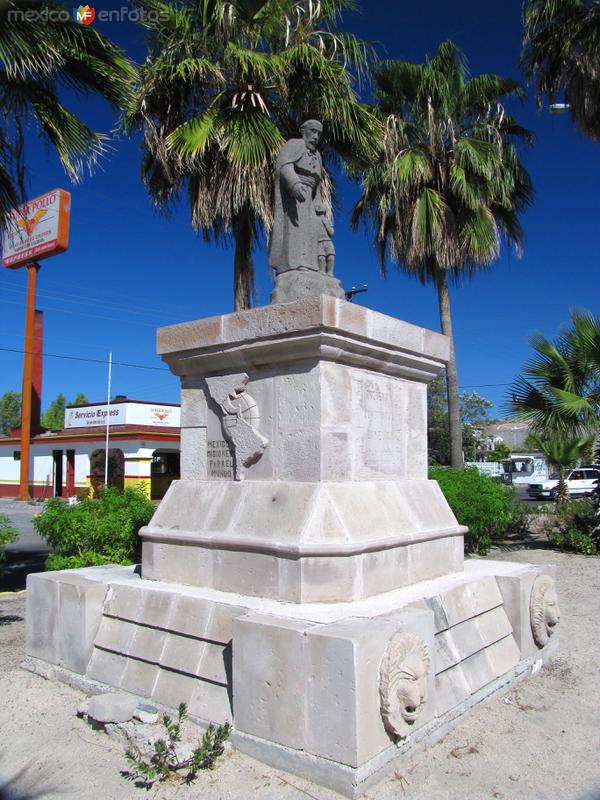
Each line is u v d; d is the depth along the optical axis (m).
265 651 3.25
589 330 11.88
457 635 4.04
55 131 6.99
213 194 10.99
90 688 4.24
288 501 4.11
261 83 10.68
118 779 3.17
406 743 3.24
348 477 4.29
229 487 4.54
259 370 4.53
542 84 12.46
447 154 14.70
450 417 14.70
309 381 4.23
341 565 3.83
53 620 4.64
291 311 4.15
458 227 14.55
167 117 10.97
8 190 7.05
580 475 27.75
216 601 3.87
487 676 4.12
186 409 5.03
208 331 4.64
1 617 6.91
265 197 10.61
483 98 14.73
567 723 3.81
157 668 3.95
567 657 5.14
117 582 4.56
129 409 26.64
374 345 4.44
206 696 3.62
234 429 4.58
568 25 11.60
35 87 6.82
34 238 26.61
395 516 4.43
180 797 2.97
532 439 15.38
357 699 2.94
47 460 28.95
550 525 13.55
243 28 10.78
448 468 12.25
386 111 15.05
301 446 4.22
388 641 3.18
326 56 11.23
